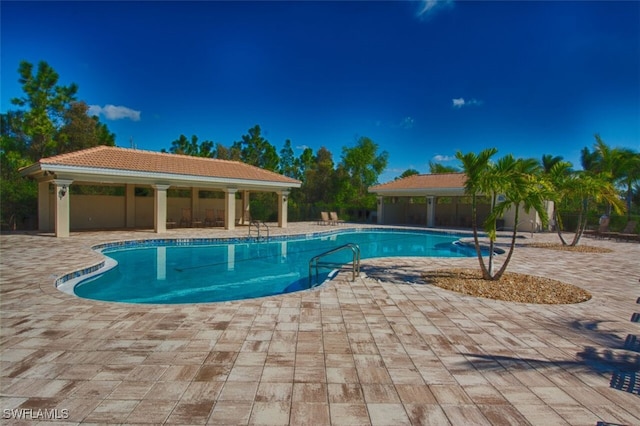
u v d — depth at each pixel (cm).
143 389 301
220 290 852
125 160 1716
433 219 2528
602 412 281
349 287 699
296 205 3047
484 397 299
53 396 287
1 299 573
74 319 478
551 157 2311
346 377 329
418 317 515
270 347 395
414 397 296
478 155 741
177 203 2358
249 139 4184
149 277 975
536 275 857
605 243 1622
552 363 369
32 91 2508
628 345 421
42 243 1278
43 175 1636
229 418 261
